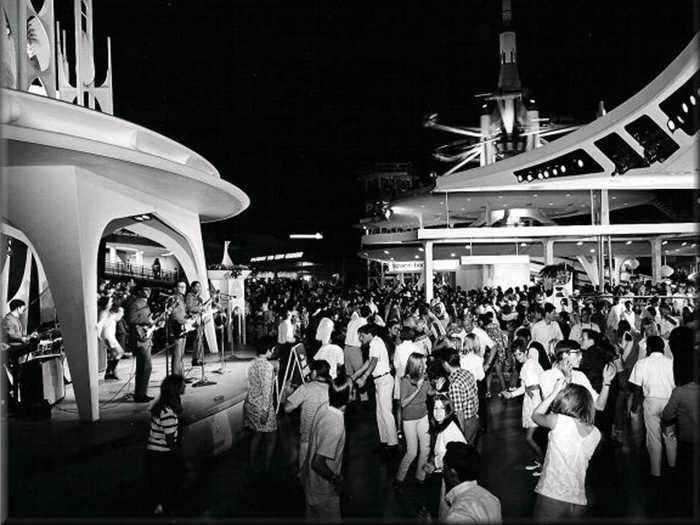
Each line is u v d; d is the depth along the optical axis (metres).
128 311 11.82
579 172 19.98
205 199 16.14
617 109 16.14
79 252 10.21
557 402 5.32
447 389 7.20
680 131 13.87
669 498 7.00
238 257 72.50
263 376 8.40
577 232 27.42
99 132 12.31
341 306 21.31
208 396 12.20
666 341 10.94
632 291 22.86
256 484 7.71
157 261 47.47
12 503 6.31
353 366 13.01
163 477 6.27
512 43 39.31
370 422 11.80
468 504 3.93
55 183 10.32
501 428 10.92
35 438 8.52
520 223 39.50
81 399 9.84
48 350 11.20
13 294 13.91
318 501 5.54
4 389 9.34
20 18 12.27
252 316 25.03
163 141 14.64
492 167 23.62
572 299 20.30
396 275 56.88
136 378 11.46
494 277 32.75
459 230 28.36
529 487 7.64
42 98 10.65
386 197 45.84
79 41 17.02
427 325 14.13
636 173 16.80
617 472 8.08
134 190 13.61
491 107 40.25
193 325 12.72
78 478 7.27
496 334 13.52
